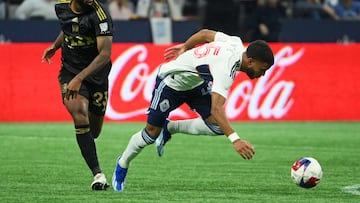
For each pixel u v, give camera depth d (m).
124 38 39.25
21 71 34.53
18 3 40.72
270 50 16.81
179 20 40.03
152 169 22.42
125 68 35.09
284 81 36.81
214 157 25.45
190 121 19.30
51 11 40.00
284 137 31.28
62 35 20.09
